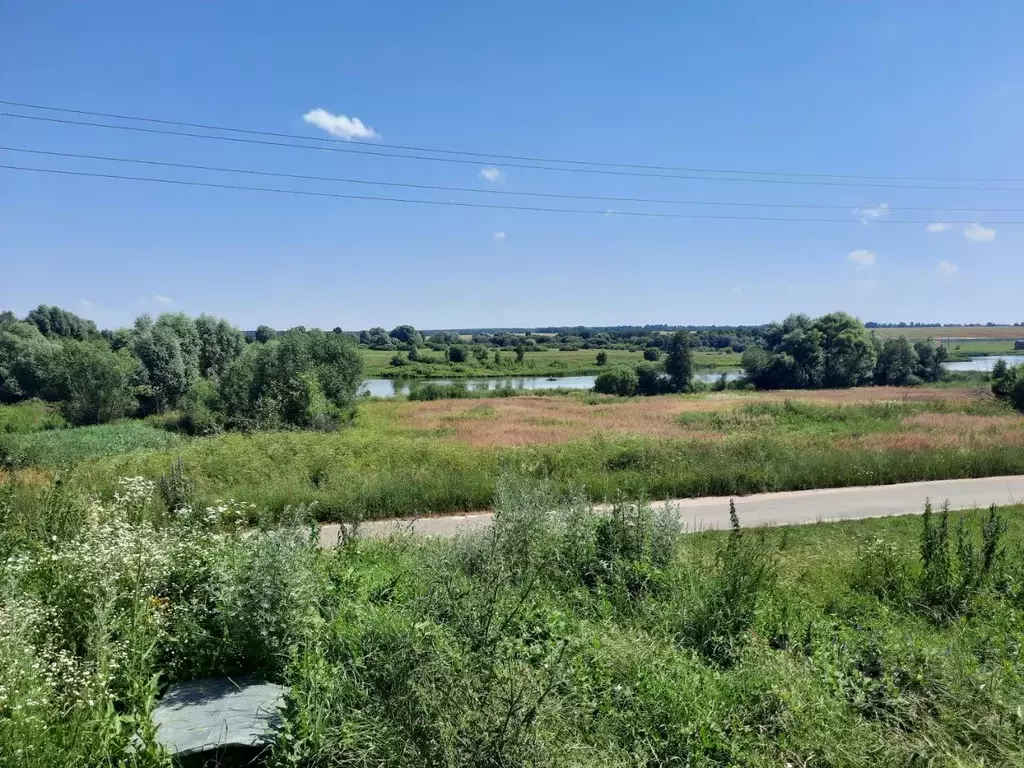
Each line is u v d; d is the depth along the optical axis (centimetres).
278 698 407
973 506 1355
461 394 5109
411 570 664
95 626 446
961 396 3928
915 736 404
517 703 352
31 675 385
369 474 1606
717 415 3197
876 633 575
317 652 404
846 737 395
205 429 3114
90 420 3659
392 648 425
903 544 1009
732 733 402
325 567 613
